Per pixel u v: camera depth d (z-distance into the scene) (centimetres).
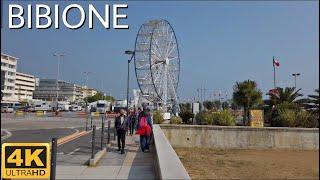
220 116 4000
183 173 779
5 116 6825
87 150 1811
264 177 1464
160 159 967
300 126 3650
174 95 5516
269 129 3275
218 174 1608
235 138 3325
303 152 2544
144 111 1805
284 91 5450
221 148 3312
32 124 4362
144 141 1764
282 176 1353
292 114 3694
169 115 5184
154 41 5066
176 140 3353
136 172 1197
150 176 1128
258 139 3294
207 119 3997
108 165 1341
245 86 5672
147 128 1767
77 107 12588
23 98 15625
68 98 18838
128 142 2214
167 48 5259
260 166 1856
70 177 1109
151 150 1786
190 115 5584
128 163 1391
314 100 3688
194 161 2180
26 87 17138
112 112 8869
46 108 10544
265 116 4609
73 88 19000
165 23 5222
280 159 2148
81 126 4106
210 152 2969
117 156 1595
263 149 3231
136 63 5075
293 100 5447
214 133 3353
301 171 1245
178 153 2789
